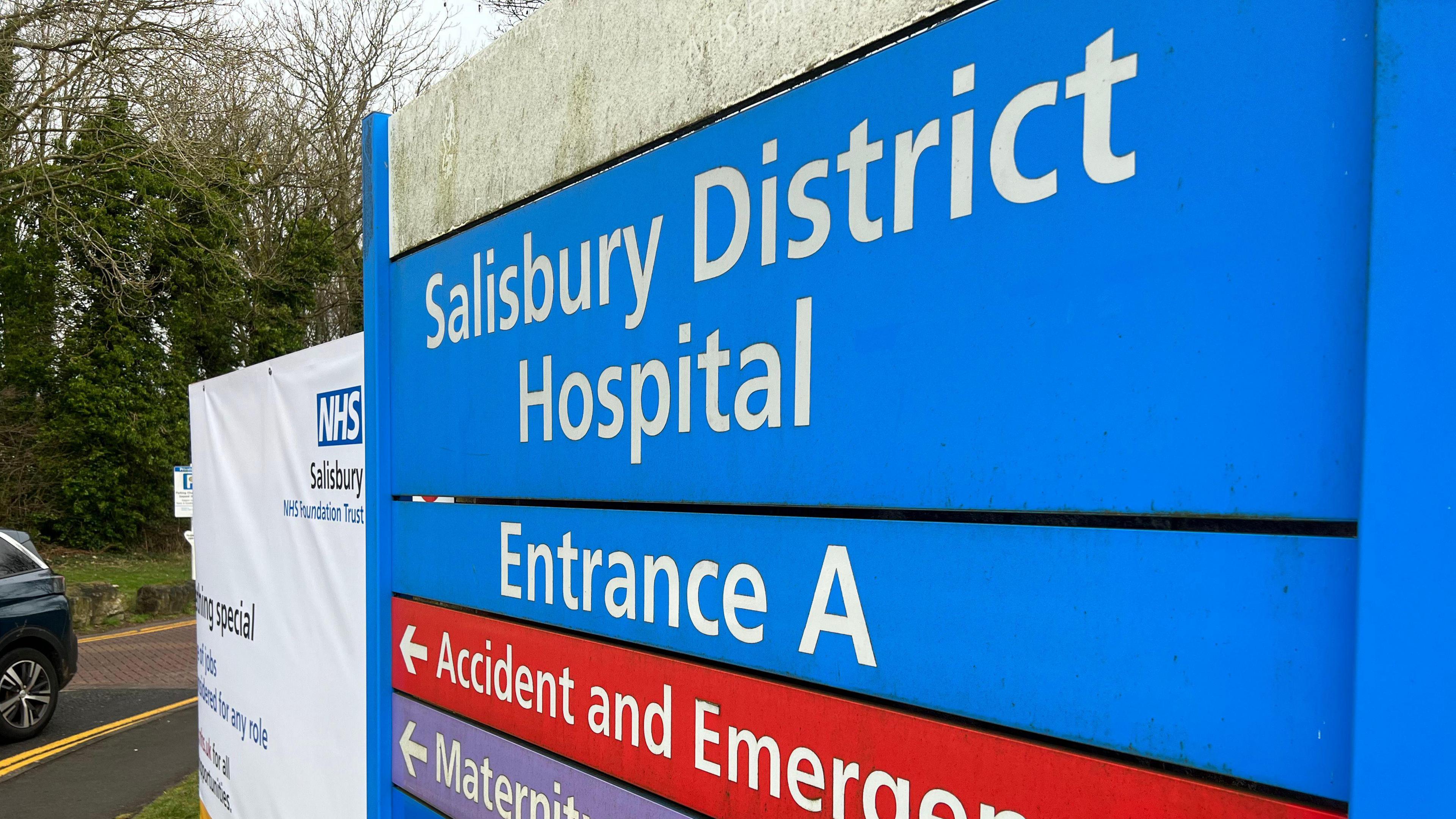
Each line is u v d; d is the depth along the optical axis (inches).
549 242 78.4
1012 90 43.8
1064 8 41.6
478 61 89.8
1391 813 30.2
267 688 134.4
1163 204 38.0
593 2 74.1
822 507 53.0
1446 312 29.4
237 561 147.9
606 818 70.2
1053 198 41.9
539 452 79.3
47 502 837.8
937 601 46.6
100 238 690.2
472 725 88.2
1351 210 32.6
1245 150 35.5
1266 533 34.8
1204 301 36.6
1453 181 29.4
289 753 126.8
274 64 803.4
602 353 71.6
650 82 67.7
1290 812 33.7
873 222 50.5
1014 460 43.2
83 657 447.2
